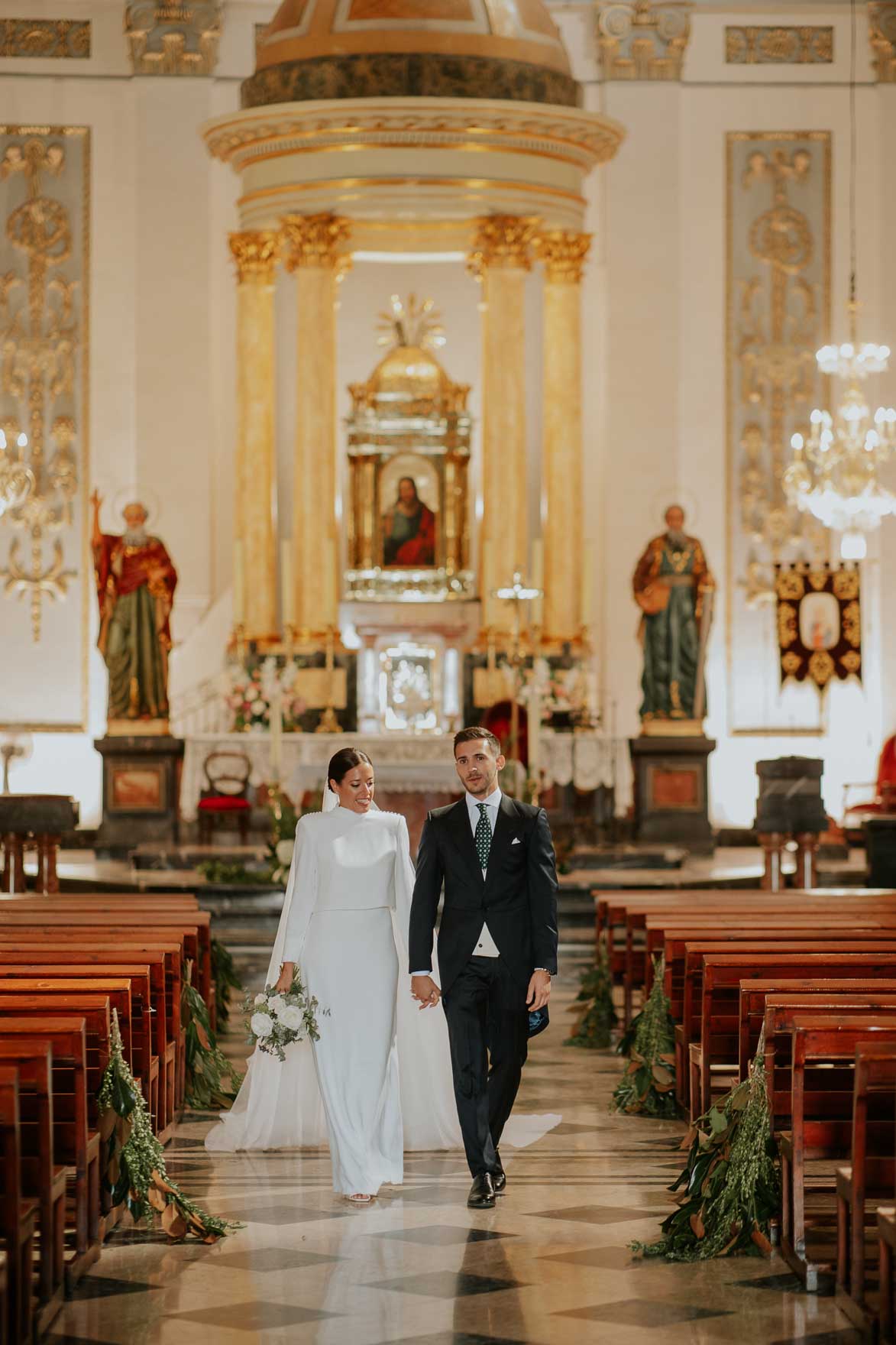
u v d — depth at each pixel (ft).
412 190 65.41
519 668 61.57
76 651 76.33
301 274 68.08
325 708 69.46
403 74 64.39
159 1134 29.04
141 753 65.46
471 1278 22.18
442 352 78.48
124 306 76.23
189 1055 32.99
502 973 25.25
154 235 75.46
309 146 65.57
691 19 76.64
